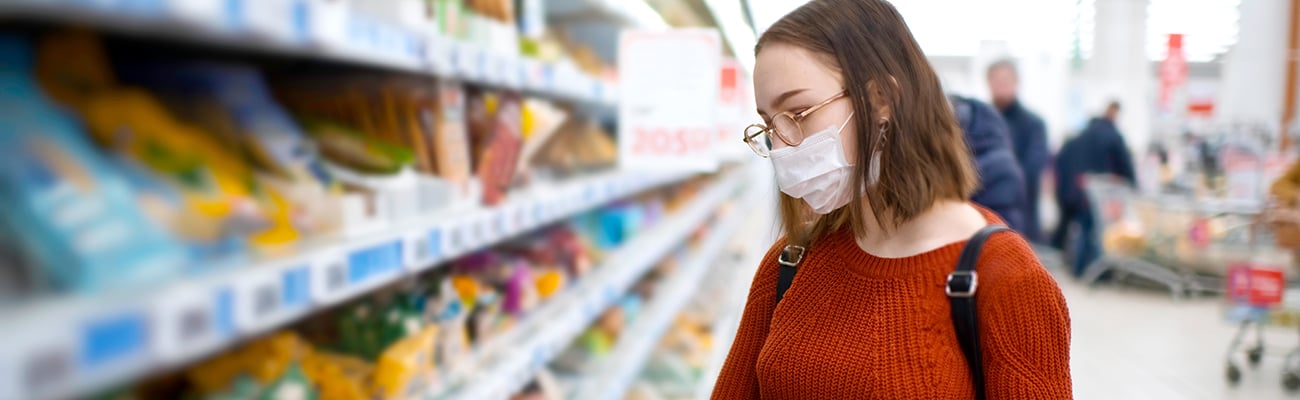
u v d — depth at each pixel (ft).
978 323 3.77
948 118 3.96
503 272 6.47
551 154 7.62
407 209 4.14
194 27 2.35
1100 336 18.83
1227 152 30.94
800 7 4.03
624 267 8.93
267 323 2.70
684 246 14.02
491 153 5.59
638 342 9.43
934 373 3.76
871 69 3.78
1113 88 45.57
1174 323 20.15
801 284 4.32
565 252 8.05
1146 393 14.60
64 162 2.37
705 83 7.56
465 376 5.30
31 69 2.61
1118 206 24.47
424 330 4.88
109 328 2.05
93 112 2.77
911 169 3.80
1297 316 14.65
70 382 1.92
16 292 2.17
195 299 2.35
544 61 6.48
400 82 4.63
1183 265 23.40
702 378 10.98
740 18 13.65
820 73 3.82
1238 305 15.08
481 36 5.21
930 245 3.95
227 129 3.39
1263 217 17.87
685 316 13.12
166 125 3.00
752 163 26.96
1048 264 27.40
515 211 5.36
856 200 3.86
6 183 2.23
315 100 4.55
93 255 2.26
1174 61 36.91
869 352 3.87
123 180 2.56
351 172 3.96
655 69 7.60
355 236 3.59
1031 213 17.47
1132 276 25.70
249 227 3.03
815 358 4.03
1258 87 44.06
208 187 2.97
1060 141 45.57
